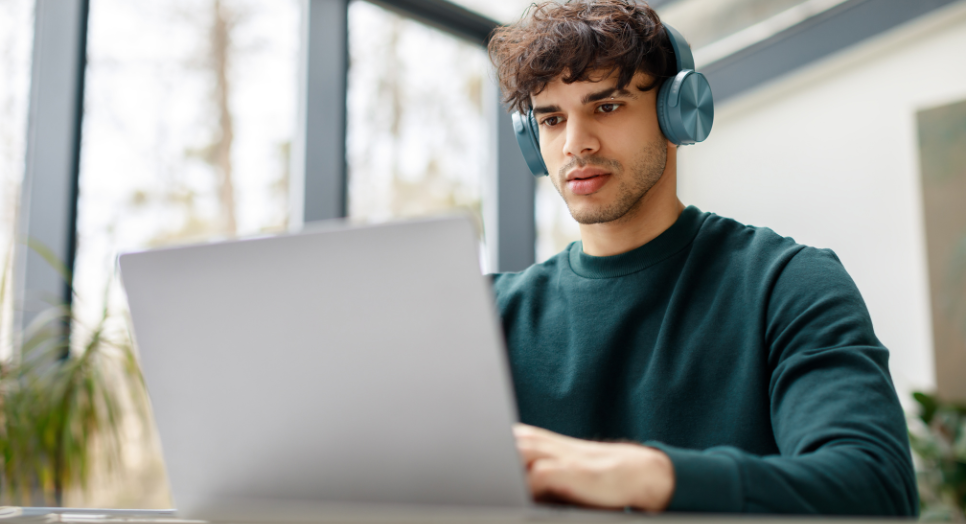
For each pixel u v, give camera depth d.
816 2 3.29
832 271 0.89
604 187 1.02
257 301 0.60
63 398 1.60
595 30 0.98
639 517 0.48
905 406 3.02
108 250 1.99
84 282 1.93
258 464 0.61
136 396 1.71
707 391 0.94
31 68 1.95
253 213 2.28
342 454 0.58
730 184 3.62
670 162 1.09
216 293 0.61
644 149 1.02
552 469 0.53
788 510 0.54
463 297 0.53
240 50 2.30
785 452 0.69
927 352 2.98
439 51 2.86
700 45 3.57
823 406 0.68
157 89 2.13
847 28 3.22
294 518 0.56
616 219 1.05
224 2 2.29
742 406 0.89
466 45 2.97
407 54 2.75
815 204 3.36
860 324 0.79
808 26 3.34
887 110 3.20
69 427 1.58
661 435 0.95
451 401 0.54
